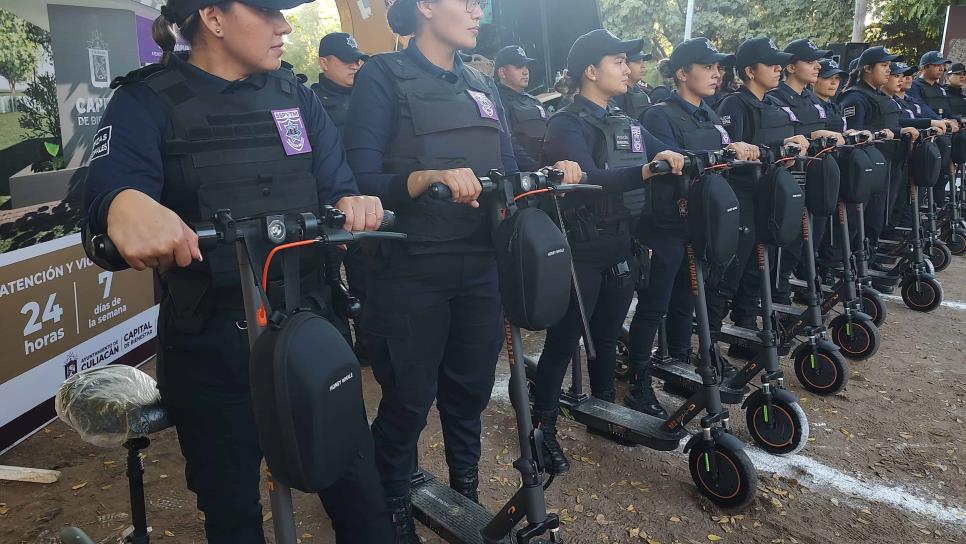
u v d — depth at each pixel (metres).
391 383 2.18
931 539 2.56
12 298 3.13
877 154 4.14
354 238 1.25
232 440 1.57
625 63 2.87
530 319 1.74
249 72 1.50
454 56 2.16
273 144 1.52
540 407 2.96
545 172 1.81
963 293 5.94
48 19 3.29
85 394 1.76
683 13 15.36
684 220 2.89
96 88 3.65
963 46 9.97
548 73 7.39
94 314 3.71
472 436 2.46
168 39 1.48
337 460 1.18
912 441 3.33
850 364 4.32
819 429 3.43
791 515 2.70
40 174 3.28
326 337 1.17
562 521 2.64
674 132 3.34
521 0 7.34
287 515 1.24
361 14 6.15
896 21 13.86
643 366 3.47
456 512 2.33
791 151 3.00
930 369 4.26
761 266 3.07
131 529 1.99
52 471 2.88
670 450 2.98
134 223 1.08
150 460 3.05
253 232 1.17
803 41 4.61
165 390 1.56
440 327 2.17
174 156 1.42
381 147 2.01
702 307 2.68
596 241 2.78
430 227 2.03
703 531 2.59
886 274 5.84
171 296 1.49
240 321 1.48
